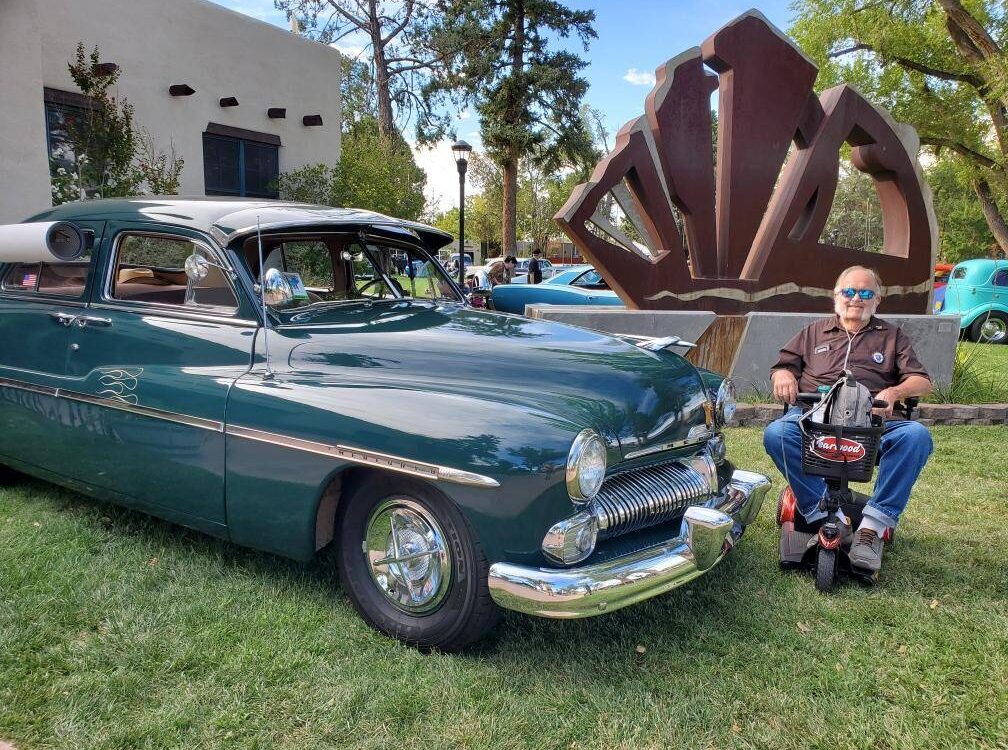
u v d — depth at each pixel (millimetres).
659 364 3438
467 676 2713
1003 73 14672
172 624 2977
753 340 7336
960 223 38344
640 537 2986
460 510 2658
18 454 4090
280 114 12773
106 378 3570
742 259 7535
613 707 2568
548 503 2594
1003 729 2502
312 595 3277
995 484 5137
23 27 7422
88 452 3697
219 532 3303
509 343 3324
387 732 2408
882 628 3156
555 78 27781
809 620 3221
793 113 7492
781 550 3750
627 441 2994
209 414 3197
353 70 32562
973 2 18016
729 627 3133
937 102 19297
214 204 3713
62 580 3285
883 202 8352
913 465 3496
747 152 7375
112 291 3775
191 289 3564
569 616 2521
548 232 52469
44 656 2721
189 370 3381
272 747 2324
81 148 9180
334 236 3957
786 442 3748
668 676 2766
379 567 2957
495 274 19594
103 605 3100
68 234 3645
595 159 29578
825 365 3850
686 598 3387
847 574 3662
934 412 7016
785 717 2553
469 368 3164
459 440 2645
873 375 3748
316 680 2660
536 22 28297
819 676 2781
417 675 2711
